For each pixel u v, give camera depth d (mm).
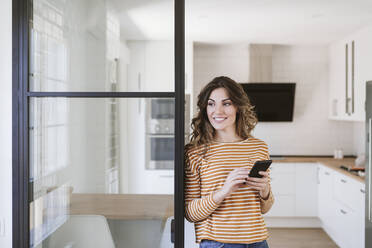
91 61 1439
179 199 1413
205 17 3275
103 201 1459
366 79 3412
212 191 1485
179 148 1410
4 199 1476
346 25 3514
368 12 3109
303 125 4664
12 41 1414
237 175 1381
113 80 1435
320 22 3439
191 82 4227
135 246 1461
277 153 4684
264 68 4449
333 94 4395
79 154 1453
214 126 1522
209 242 1484
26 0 1424
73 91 1442
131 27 1428
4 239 1483
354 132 4590
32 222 1452
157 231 1448
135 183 1445
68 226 1465
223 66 4594
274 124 4684
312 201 4227
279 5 2951
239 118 1595
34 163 1446
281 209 4242
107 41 1435
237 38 4172
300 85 4633
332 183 3678
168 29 1420
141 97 1426
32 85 1438
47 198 1458
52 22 1438
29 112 1436
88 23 1438
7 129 1472
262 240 1488
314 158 4426
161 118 1423
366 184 2617
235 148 1533
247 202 1482
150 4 1425
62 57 1439
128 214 1457
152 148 1434
